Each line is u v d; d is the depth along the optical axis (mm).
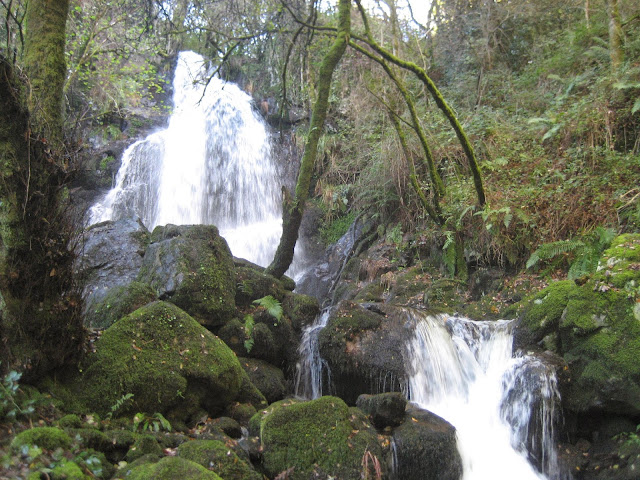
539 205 7195
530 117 9008
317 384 5617
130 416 3877
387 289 8312
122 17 10172
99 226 6941
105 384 3867
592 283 5133
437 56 11648
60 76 3928
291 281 7234
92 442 3227
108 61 12047
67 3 4113
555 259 6750
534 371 4930
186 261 5418
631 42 8234
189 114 14930
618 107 7680
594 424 4875
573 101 8609
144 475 2877
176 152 14031
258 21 9500
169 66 16047
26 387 3469
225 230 13375
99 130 14055
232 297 5672
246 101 14367
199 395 4344
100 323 4828
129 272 6277
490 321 6031
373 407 4344
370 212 10227
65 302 3754
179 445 3455
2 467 2682
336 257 10445
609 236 6094
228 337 5406
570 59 9500
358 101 9945
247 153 13727
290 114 13742
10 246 3459
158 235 6020
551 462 4730
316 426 3861
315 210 11617
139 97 14484
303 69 10148
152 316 4402
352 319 5555
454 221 7789
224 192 13695
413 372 5309
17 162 3467
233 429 4168
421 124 8914
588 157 7461
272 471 3672
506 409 5074
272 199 13070
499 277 7207
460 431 4949
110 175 13594
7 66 3398
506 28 11336
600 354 4727
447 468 4230
